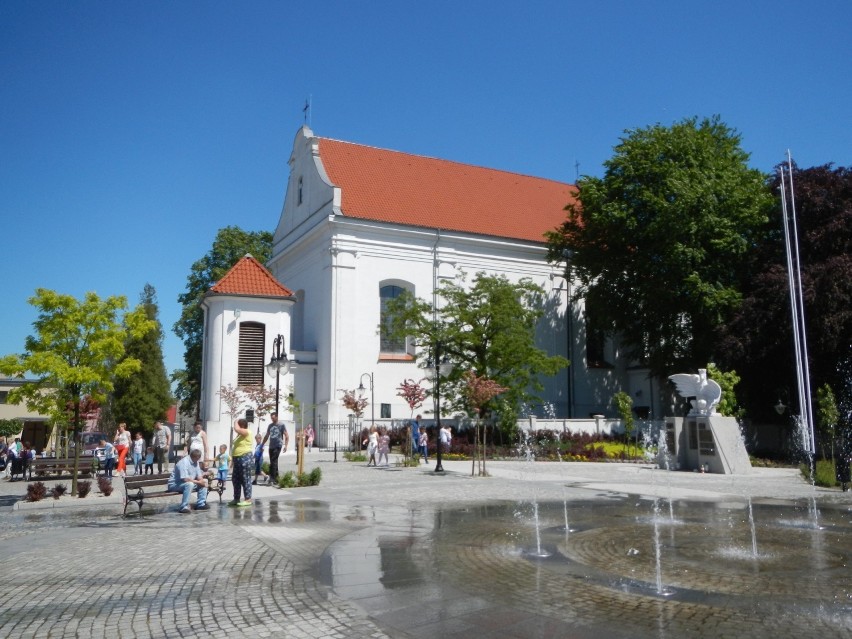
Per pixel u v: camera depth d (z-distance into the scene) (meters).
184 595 7.02
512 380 31.91
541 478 21.02
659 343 36.91
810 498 15.77
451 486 18.38
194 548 9.63
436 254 39.62
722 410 28.08
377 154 43.34
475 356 32.50
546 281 43.16
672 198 34.47
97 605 6.70
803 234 33.28
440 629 5.77
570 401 42.91
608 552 9.04
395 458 29.12
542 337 42.50
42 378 17.83
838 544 9.66
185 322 49.50
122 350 18.55
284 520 12.26
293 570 8.06
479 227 41.72
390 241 38.44
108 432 47.19
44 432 43.88
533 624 5.88
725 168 35.44
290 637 5.64
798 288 29.73
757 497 15.95
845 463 19.02
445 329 32.03
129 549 9.70
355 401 31.83
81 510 15.12
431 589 7.08
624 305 37.88
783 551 9.12
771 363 33.09
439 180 44.09
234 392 30.02
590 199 37.19
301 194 42.34
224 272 50.47
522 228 43.75
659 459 25.73
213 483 18.62
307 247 40.28
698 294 33.19
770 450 34.97
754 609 6.34
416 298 34.09
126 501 14.01
